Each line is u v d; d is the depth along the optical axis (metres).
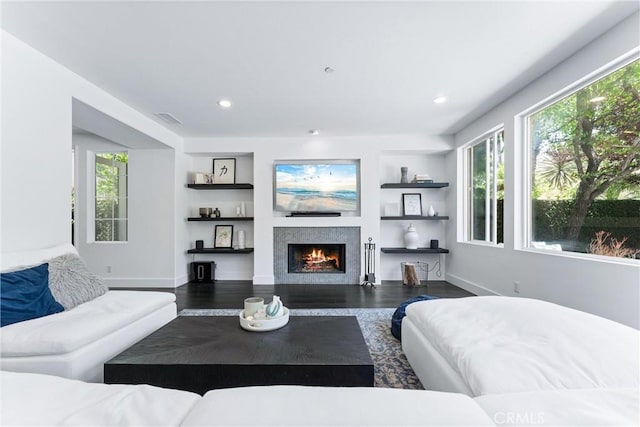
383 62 2.36
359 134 4.38
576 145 2.42
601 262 2.06
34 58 2.15
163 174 4.30
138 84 2.72
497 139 3.51
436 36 2.02
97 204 4.44
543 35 2.02
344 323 1.86
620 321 1.93
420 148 4.45
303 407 0.70
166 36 2.01
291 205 4.54
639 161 1.94
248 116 3.58
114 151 4.35
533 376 0.98
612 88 2.11
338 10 1.76
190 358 1.38
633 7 1.76
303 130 4.16
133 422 0.67
